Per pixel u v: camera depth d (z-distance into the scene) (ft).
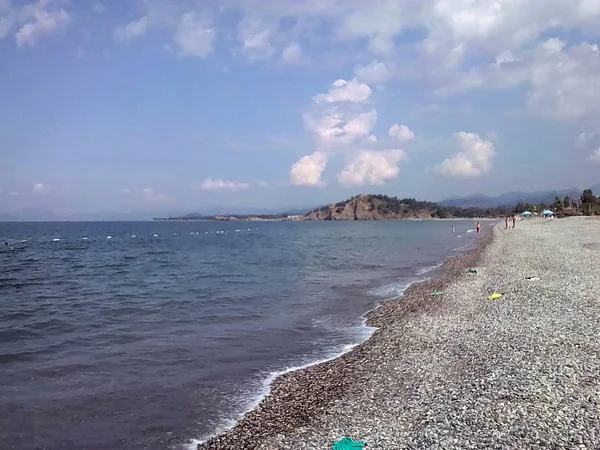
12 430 33.55
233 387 41.37
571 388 32.91
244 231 520.42
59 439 32.24
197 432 32.91
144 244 288.51
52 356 51.39
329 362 47.73
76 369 46.78
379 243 263.70
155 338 58.85
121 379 43.78
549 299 66.64
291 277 118.32
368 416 32.94
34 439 32.27
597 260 109.60
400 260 157.79
